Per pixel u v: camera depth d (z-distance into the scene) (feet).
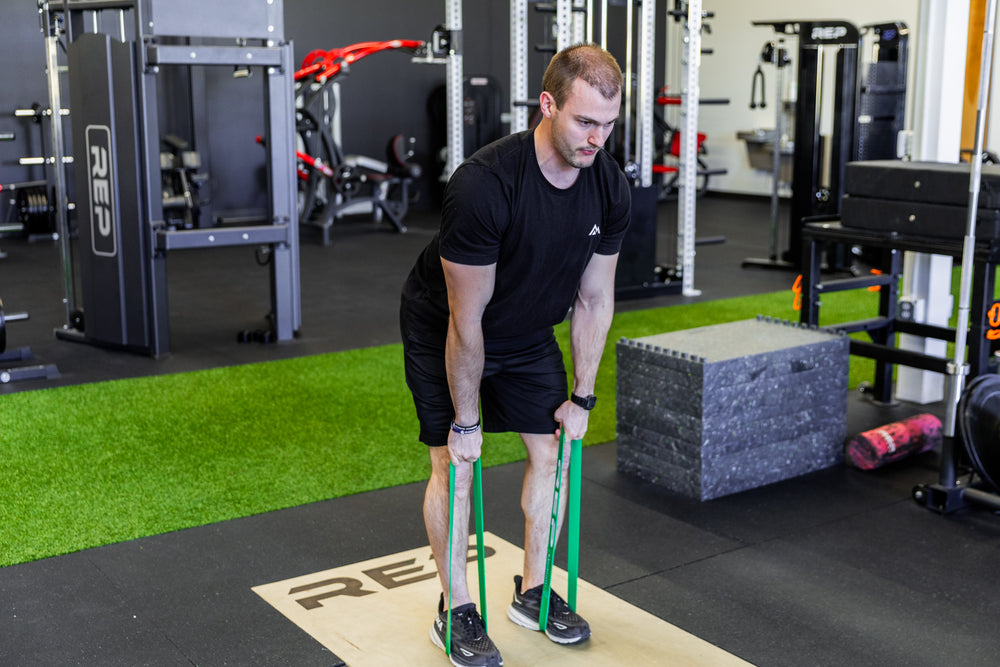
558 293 6.52
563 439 7.05
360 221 31.45
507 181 5.90
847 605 8.01
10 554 8.77
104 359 15.49
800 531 9.44
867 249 23.12
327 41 32.04
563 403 7.06
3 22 26.73
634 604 8.01
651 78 20.06
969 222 9.24
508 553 8.92
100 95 14.97
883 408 13.30
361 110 33.04
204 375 14.56
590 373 6.85
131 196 15.05
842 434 11.19
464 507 6.96
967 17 12.42
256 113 31.42
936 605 8.01
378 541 9.15
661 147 34.24
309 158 27.20
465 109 33.22
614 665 7.08
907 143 13.23
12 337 16.93
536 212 6.02
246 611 7.84
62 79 27.14
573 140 5.68
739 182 37.58
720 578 8.48
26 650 7.24
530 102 19.21
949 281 13.24
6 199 27.58
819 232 11.90
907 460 11.33
